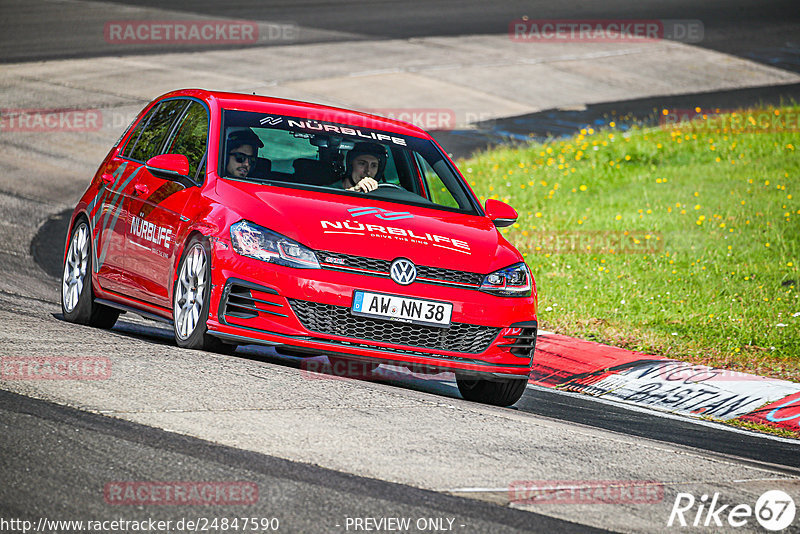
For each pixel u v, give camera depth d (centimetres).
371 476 1661
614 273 4294
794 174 5919
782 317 3675
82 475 1528
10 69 8675
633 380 3106
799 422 2753
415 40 11219
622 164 6512
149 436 1730
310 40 10888
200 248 2416
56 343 2353
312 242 2348
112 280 2855
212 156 2620
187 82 8662
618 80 9931
